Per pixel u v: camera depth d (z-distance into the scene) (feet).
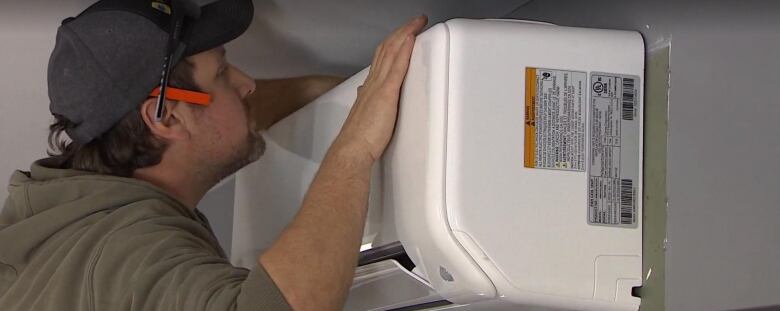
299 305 2.71
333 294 2.81
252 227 4.72
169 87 3.71
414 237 2.83
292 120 4.24
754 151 2.73
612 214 2.83
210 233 3.65
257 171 4.70
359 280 3.52
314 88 4.71
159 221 3.24
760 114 2.72
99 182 3.50
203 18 3.84
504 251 2.72
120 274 3.01
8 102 5.08
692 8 2.83
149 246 3.04
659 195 2.81
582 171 2.81
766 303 2.71
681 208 2.79
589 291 2.79
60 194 3.50
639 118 2.89
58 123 3.93
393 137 3.05
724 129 2.79
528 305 2.90
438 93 2.71
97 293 3.03
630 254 2.84
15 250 3.41
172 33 3.69
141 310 2.87
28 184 3.60
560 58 2.82
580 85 2.82
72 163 3.87
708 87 2.81
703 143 2.81
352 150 3.02
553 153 2.78
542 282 2.75
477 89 2.73
